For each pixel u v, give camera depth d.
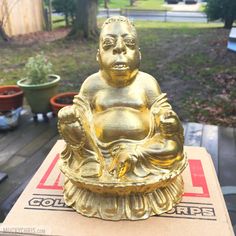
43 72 3.05
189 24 9.08
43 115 3.08
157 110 1.38
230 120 3.36
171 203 1.38
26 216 1.37
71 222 1.33
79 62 5.33
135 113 1.36
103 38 1.34
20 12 7.46
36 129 2.93
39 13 8.05
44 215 1.37
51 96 3.03
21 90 3.08
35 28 7.98
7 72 4.92
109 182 1.24
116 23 1.35
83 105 1.42
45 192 1.53
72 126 1.28
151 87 1.42
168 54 5.66
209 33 7.15
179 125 1.32
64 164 1.41
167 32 7.58
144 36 7.18
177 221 1.32
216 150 2.43
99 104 1.38
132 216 1.32
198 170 1.70
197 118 3.42
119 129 1.32
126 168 1.23
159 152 1.29
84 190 1.37
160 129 1.32
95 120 1.38
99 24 8.33
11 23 7.26
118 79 1.34
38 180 1.62
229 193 1.96
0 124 2.87
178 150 1.33
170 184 1.42
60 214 1.37
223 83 4.30
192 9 13.69
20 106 3.06
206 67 4.91
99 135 1.35
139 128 1.33
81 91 1.45
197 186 1.56
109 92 1.39
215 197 1.48
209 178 1.63
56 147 1.95
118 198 1.33
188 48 5.98
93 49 6.13
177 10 13.12
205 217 1.35
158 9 13.38
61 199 1.48
